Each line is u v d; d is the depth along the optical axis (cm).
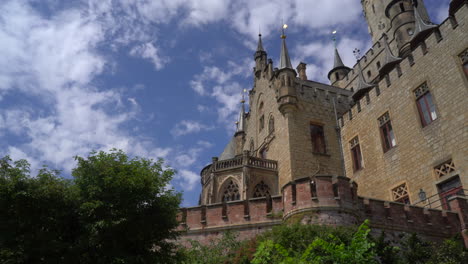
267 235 1736
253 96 4134
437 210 1906
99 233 1242
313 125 3297
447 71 2248
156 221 1350
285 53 3506
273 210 1920
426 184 2252
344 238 1492
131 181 1295
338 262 1131
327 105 3409
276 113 3406
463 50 2167
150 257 1322
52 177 1312
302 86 3403
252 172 3070
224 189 3077
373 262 1157
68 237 1250
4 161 1252
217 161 3212
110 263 1216
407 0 4078
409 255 1595
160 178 1440
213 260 1784
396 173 2512
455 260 1522
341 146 3216
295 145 3084
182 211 2072
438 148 2216
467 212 1833
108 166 1375
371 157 2798
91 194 1277
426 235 1828
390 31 4372
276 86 3441
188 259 1694
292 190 1830
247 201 1997
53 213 1234
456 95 2156
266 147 3531
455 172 2069
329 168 3092
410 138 2444
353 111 3131
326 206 1708
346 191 1762
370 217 1797
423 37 3027
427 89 2389
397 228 1808
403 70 2616
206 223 2008
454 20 2267
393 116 2642
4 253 1092
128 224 1291
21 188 1202
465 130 2061
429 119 2342
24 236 1153
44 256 1164
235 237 1898
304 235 1544
